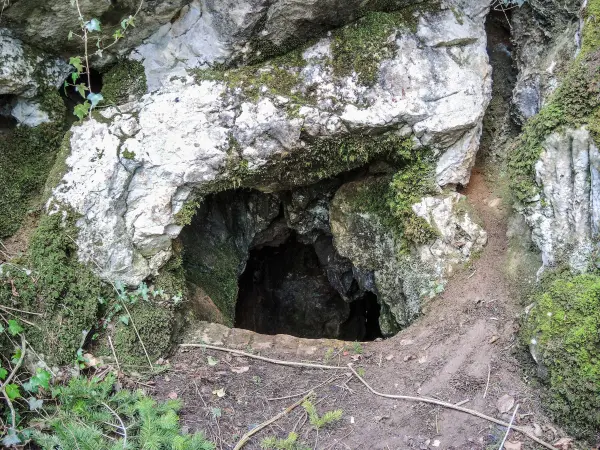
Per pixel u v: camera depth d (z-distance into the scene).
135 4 3.21
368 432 2.80
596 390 2.51
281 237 5.58
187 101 3.30
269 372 3.25
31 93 3.33
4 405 2.63
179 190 3.36
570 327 2.64
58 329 2.96
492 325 3.21
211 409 2.93
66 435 2.39
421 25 3.37
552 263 3.01
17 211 3.27
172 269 3.55
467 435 2.70
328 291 6.61
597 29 2.94
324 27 3.35
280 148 3.35
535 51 3.68
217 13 3.23
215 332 3.58
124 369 3.12
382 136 3.44
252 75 3.36
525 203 3.15
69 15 3.13
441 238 3.61
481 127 3.67
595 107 2.76
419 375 3.09
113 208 3.20
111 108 3.35
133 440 2.58
